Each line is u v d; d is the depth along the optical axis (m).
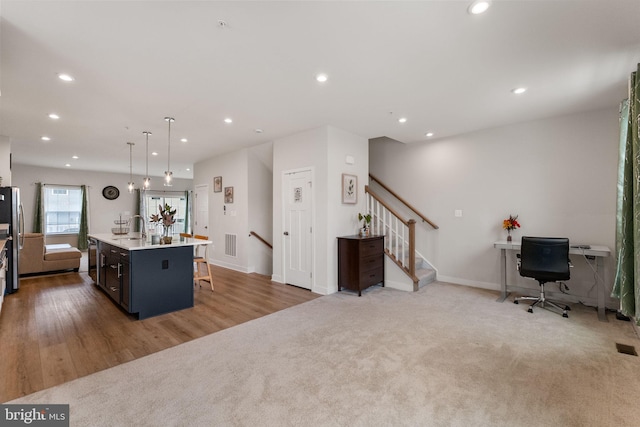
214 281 5.07
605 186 3.62
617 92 3.11
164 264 3.45
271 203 6.22
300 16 1.91
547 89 3.03
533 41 2.19
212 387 2.01
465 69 2.61
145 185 5.03
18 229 4.31
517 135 4.21
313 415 1.74
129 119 3.95
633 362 2.32
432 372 2.19
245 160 5.82
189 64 2.52
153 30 2.04
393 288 4.57
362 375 2.15
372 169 5.85
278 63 2.51
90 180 8.83
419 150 5.23
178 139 5.05
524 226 4.18
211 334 2.87
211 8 1.83
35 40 2.15
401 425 1.66
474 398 1.89
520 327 3.03
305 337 2.80
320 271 4.36
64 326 3.04
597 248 3.46
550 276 3.41
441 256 4.99
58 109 3.54
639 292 1.96
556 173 3.93
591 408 1.79
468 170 4.68
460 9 1.84
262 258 6.04
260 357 2.42
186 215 10.67
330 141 4.32
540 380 2.08
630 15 1.88
